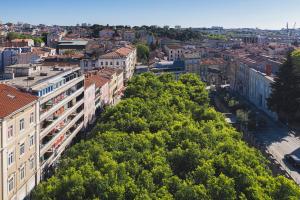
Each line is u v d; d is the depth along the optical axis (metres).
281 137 130.50
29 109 79.00
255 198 49.44
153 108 94.00
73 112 113.31
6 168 68.69
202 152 61.41
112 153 61.69
